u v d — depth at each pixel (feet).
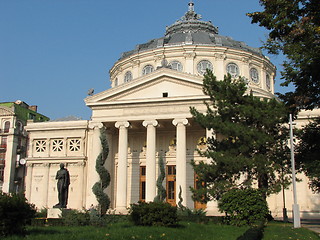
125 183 147.64
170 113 146.61
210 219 99.96
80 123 177.68
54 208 96.73
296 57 84.53
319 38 77.25
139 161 166.91
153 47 191.93
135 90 153.38
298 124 151.74
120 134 150.82
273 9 73.87
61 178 99.19
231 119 106.52
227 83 106.63
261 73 193.06
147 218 79.92
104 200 84.53
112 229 69.36
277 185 98.68
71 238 55.21
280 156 101.09
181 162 141.79
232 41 197.67
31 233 59.00
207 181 103.24
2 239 50.90
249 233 61.46
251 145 98.43
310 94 87.86
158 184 114.11
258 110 100.42
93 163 152.05
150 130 147.43
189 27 211.41
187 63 180.55
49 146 180.65
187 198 155.84
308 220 136.05
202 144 160.97
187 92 148.15
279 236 70.79
